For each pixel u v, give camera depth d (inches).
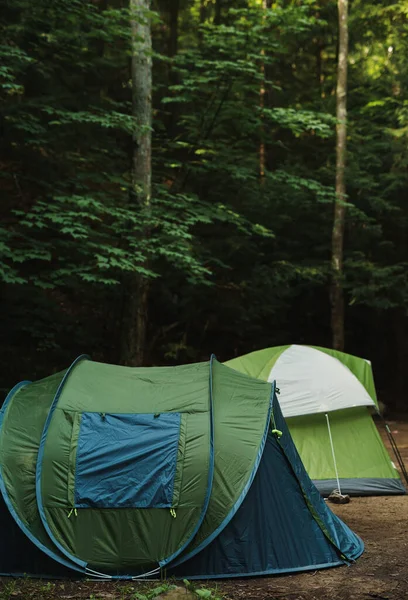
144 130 546.6
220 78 589.6
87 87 658.8
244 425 239.1
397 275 733.9
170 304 736.3
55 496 225.6
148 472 227.1
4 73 448.8
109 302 683.4
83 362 265.7
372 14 767.1
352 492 355.9
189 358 732.0
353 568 229.5
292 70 888.3
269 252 764.6
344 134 698.2
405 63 749.3
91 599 198.4
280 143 679.7
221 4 906.1
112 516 223.8
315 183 636.1
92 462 228.8
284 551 227.3
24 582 215.8
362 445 370.0
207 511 223.3
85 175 554.9
